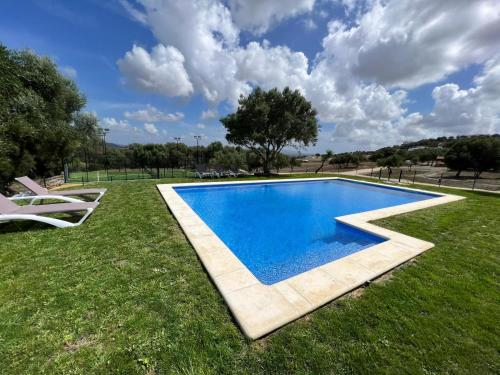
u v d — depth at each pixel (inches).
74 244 156.8
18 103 346.9
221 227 255.6
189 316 92.0
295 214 306.0
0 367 69.0
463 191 443.2
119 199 287.9
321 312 97.7
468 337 85.0
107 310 93.3
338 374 69.6
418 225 217.9
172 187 396.5
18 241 160.4
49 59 450.3
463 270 135.1
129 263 132.7
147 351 75.4
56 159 465.1
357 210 328.5
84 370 68.6
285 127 641.0
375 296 109.1
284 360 73.9
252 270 164.4
